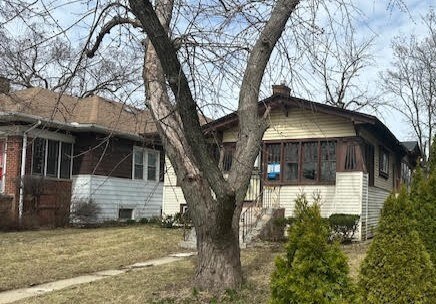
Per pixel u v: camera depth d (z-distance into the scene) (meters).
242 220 16.47
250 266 10.66
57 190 20.69
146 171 24.98
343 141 17.97
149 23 6.59
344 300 4.59
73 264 11.88
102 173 22.05
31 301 8.32
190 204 8.02
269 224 16.22
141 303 7.69
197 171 8.05
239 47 7.44
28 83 23.31
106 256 13.05
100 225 21.33
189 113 7.04
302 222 4.90
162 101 8.23
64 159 21.42
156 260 12.68
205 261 7.97
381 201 20.81
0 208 18.22
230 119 18.47
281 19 7.82
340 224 15.91
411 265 5.61
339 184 17.81
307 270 4.67
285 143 18.88
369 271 5.80
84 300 8.19
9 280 10.06
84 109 21.70
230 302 7.30
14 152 19.53
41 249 13.59
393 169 23.73
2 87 17.50
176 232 17.98
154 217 23.48
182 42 7.23
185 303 7.46
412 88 33.81
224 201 7.32
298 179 18.48
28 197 19.14
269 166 19.02
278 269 4.88
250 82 8.02
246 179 8.18
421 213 7.17
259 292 7.81
